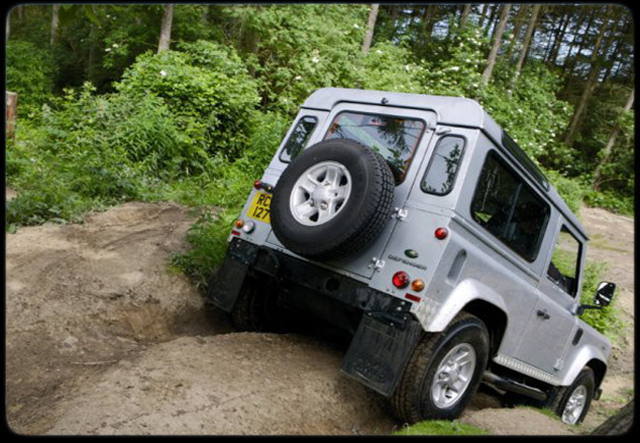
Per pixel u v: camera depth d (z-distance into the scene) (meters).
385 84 13.55
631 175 23.47
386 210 3.60
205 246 5.68
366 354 3.60
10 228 5.38
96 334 4.11
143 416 2.87
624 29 28.53
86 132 8.53
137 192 7.62
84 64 21.38
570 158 24.17
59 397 3.20
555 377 5.44
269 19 12.77
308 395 3.61
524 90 20.69
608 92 28.98
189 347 3.93
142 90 10.25
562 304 5.35
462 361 4.00
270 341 4.39
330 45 13.54
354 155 3.68
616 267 13.58
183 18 14.67
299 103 12.91
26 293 4.21
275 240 4.35
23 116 12.62
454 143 3.87
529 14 26.67
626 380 8.92
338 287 3.93
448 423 3.64
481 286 3.94
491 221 4.10
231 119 10.82
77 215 6.24
